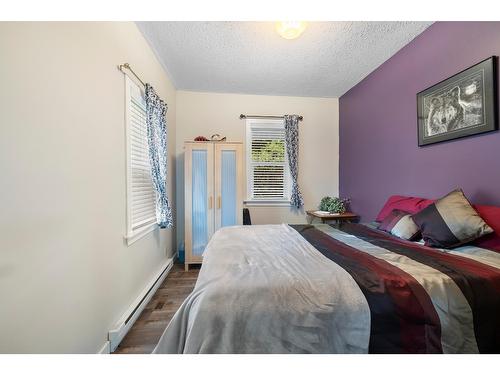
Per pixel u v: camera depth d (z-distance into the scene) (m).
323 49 2.51
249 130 3.80
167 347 0.96
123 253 1.78
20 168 0.90
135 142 2.11
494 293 1.05
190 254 3.12
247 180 3.81
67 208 1.16
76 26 1.23
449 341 1.00
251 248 1.63
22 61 0.91
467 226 1.45
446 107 1.93
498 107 1.57
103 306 1.48
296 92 3.72
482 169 1.68
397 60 2.54
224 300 0.97
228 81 3.32
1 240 0.82
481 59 1.67
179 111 3.64
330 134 3.95
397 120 2.56
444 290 1.04
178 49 2.50
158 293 2.38
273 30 2.19
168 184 3.18
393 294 1.01
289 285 1.04
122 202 1.77
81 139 1.27
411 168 2.37
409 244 1.65
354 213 3.47
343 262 1.29
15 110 0.88
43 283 1.00
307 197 3.93
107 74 1.56
